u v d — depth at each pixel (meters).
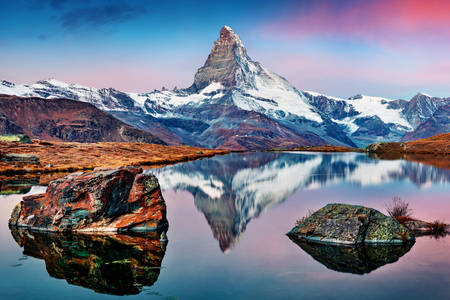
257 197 43.94
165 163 108.88
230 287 18.09
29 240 26.86
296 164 95.81
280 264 21.08
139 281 19.09
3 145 121.38
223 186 54.34
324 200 40.41
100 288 18.52
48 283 19.12
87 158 111.19
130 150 146.12
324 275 19.41
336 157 125.56
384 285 18.02
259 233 27.73
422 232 26.59
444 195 42.16
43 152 115.56
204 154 158.25
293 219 32.19
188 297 17.19
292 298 16.80
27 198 32.53
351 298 16.78
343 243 24.42
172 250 24.08
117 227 29.41
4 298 17.42
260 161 110.88
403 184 52.12
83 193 29.86
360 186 50.69
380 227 25.06
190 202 41.53
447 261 20.94
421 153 144.75
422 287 17.77
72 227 29.36
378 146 164.62
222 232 28.22
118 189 30.55
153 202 30.86
